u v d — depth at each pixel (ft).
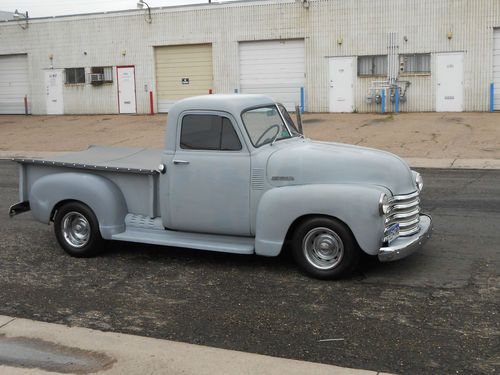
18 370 14.16
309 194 19.31
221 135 20.86
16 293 19.70
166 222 22.07
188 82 99.60
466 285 19.08
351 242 19.17
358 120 80.23
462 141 60.08
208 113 21.01
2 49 110.83
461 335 15.44
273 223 19.90
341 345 15.11
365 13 86.53
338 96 89.86
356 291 18.84
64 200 23.32
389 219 19.45
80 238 23.44
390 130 69.87
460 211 30.14
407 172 20.48
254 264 21.84
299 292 18.93
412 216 20.30
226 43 95.35
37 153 66.33
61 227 23.62
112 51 102.89
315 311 17.38
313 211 19.29
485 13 81.20
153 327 16.69
